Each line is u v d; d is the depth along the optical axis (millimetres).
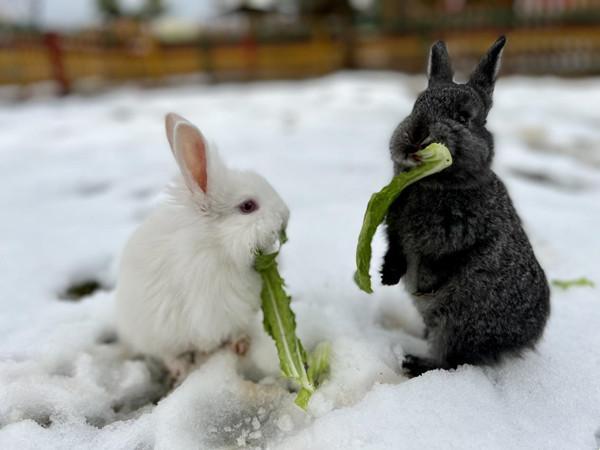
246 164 1265
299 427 484
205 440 477
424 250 503
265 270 548
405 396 474
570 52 3064
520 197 977
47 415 506
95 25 3717
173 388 554
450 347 519
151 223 547
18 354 561
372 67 3783
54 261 760
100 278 740
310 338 561
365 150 1420
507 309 499
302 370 502
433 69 544
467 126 485
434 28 3438
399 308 639
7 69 3088
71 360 559
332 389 501
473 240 493
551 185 1105
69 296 697
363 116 1929
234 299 535
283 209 536
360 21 4098
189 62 3863
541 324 515
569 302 613
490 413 466
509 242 501
